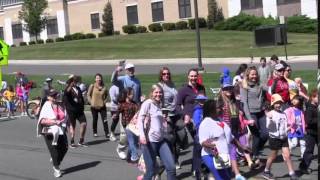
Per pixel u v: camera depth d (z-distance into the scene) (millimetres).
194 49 49000
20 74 26031
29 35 81875
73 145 14797
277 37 45625
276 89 11930
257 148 11047
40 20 75875
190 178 10484
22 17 76062
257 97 10977
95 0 76938
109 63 45625
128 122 12305
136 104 12383
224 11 66375
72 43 63906
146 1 71938
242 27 60969
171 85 10945
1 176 11648
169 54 47406
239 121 10664
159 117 8805
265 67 18266
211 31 61688
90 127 18641
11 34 86875
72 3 79625
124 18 74062
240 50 45562
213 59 41344
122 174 11195
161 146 8820
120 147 12797
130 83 12609
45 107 11273
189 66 38344
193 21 66375
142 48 53188
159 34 62875
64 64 47812
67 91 14742
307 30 57344
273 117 9789
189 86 10758
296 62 35344
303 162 10375
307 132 10320
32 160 13367
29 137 17312
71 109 14664
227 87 10586
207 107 7988
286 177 10172
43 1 76062
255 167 10781
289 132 11039
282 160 11664
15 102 25219
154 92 8836
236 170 8836
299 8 61625
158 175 10047
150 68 39219
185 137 10938
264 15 63938
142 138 8766
